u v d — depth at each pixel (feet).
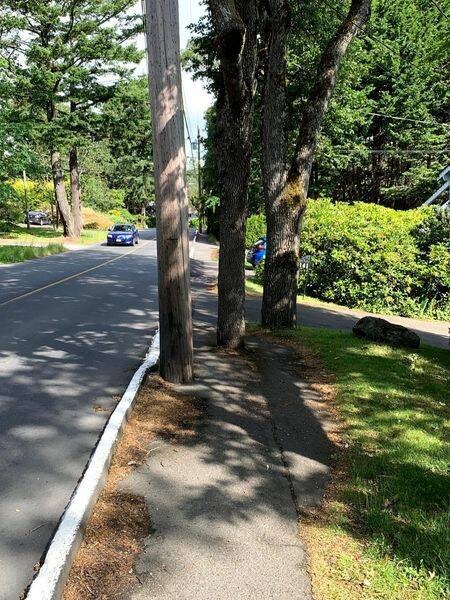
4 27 101.35
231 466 13.28
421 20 97.96
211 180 131.95
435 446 14.62
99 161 206.49
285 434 15.47
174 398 17.81
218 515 11.05
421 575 9.23
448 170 79.71
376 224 46.29
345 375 20.76
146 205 287.28
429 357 24.32
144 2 17.04
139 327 30.91
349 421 16.39
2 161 82.89
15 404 17.42
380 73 103.30
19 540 9.96
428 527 10.65
